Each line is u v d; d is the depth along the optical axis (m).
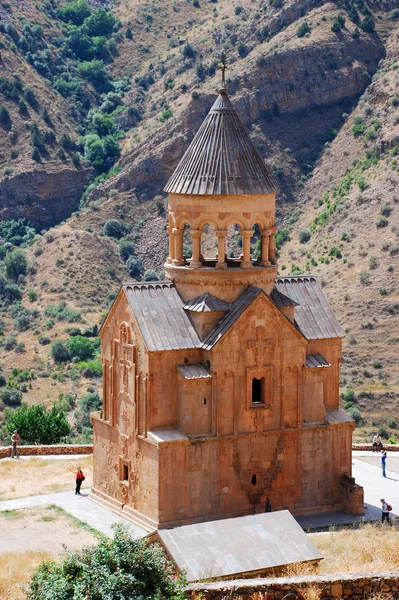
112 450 66.94
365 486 73.00
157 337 62.72
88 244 199.38
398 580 40.78
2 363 168.88
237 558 44.56
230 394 63.28
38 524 63.69
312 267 169.12
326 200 188.25
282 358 64.62
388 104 199.00
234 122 64.75
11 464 78.88
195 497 62.72
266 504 64.81
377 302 155.00
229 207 63.28
